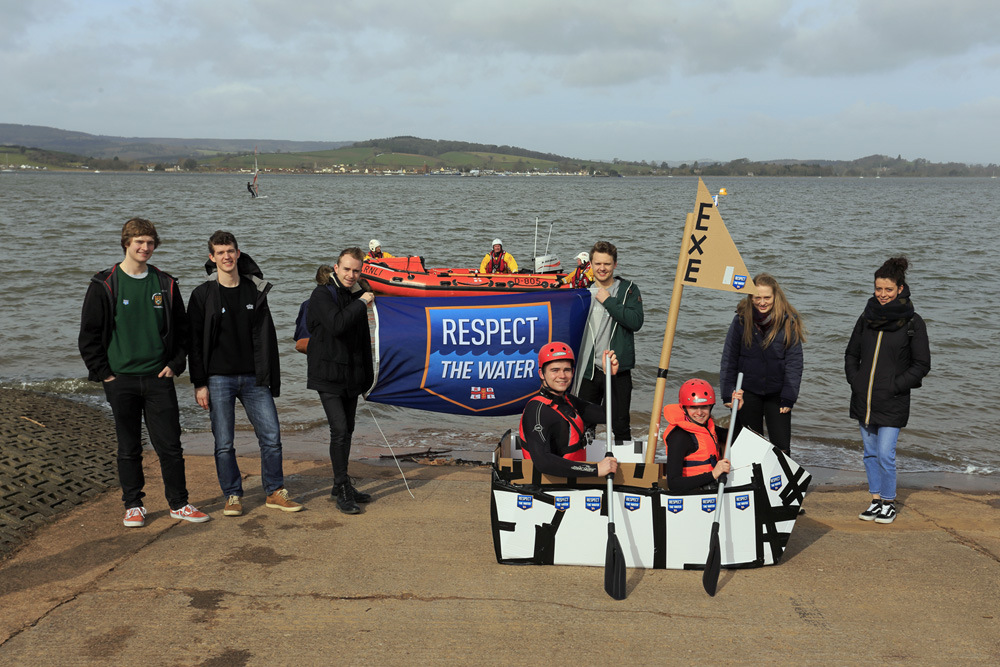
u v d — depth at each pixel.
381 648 3.26
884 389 4.80
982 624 3.52
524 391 5.05
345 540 4.43
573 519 4.04
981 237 32.56
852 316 14.18
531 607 3.62
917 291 17.31
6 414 6.92
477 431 7.70
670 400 9.03
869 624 3.51
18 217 38.22
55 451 5.81
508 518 4.05
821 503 5.41
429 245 27.72
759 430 5.10
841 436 7.68
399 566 4.07
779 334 4.84
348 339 4.87
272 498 4.96
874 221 44.47
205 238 28.22
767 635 3.40
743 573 4.05
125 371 4.37
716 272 4.54
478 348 4.97
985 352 11.48
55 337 11.65
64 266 18.89
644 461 4.57
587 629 3.43
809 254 25.11
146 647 3.24
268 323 4.76
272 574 3.95
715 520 3.79
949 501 5.48
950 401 8.96
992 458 7.10
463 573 3.99
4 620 3.43
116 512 4.82
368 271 14.55
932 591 3.85
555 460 3.89
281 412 8.25
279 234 31.11
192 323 4.62
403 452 6.87
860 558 4.27
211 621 3.46
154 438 4.56
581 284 13.47
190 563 4.07
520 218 43.91
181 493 4.69
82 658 3.15
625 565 3.70
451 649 3.26
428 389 5.01
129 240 4.29
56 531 4.47
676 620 3.52
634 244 28.38
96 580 3.85
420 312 4.93
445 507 5.07
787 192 117.44
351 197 77.38
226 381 4.71
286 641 3.30
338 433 4.87
